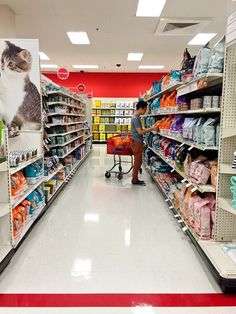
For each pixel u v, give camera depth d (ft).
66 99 22.17
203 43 29.78
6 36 19.83
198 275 8.29
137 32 26.05
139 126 19.12
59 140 18.79
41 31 25.61
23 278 8.06
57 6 19.75
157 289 7.57
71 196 16.87
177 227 12.07
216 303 7.00
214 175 9.09
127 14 21.39
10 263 8.89
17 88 12.56
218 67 8.29
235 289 7.38
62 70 31.53
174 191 13.71
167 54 35.32
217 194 8.70
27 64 12.42
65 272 8.39
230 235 8.86
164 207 14.87
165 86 15.78
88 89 50.24
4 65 12.42
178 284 7.80
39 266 8.73
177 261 9.12
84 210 14.28
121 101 48.37
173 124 14.33
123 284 7.79
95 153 37.70
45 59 38.32
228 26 7.62
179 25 23.77
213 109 8.59
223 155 8.54
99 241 10.61
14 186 9.50
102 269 8.59
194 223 9.64
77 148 28.48
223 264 7.55
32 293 7.37
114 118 48.85
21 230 9.92
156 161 19.88
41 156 12.97
